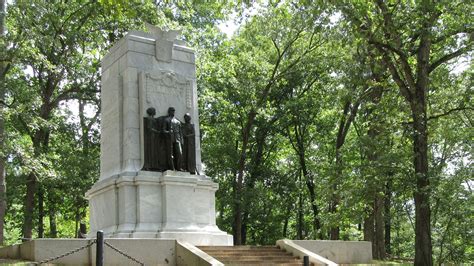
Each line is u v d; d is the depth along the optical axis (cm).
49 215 4041
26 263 1573
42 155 2814
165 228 2158
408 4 2547
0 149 2523
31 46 2627
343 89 3325
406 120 2933
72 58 3269
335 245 2261
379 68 2636
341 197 2991
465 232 2795
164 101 2369
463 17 2536
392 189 2873
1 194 2912
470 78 2989
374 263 2316
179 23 3744
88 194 2441
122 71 2389
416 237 2547
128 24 3297
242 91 4144
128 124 2286
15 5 2612
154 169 2256
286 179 4709
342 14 2439
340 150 3144
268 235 4631
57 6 3238
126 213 2161
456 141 3328
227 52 4147
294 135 4969
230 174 4566
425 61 2639
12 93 2812
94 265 1703
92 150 3841
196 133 2414
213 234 2234
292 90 4594
